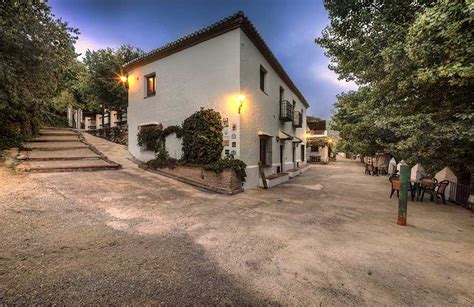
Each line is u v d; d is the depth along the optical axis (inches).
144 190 277.3
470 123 185.9
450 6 144.6
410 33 176.2
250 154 370.3
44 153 394.0
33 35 277.7
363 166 948.6
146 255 127.2
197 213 214.1
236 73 336.2
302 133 839.1
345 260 130.3
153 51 432.8
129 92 518.6
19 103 343.3
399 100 257.9
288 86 614.9
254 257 131.0
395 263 128.0
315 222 201.8
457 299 97.3
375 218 218.4
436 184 291.6
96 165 352.8
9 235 137.3
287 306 89.8
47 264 110.8
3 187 224.7
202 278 107.2
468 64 151.3
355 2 283.0
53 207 190.5
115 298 89.5
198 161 342.0
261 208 245.3
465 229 189.0
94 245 135.0
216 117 344.5
